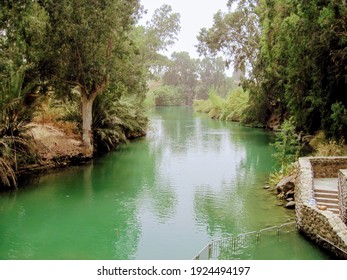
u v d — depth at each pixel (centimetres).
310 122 1836
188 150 2488
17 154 1574
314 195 1071
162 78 9281
